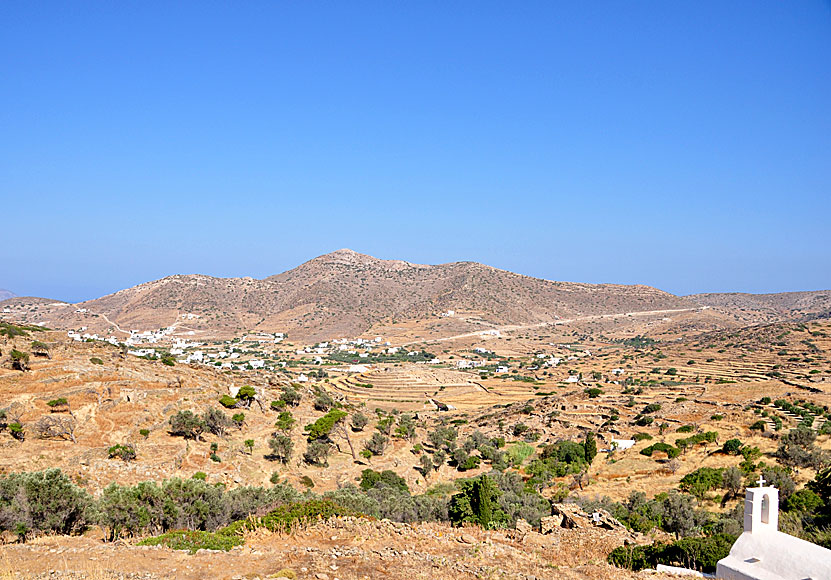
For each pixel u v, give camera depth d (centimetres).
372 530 2123
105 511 2509
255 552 1814
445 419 12700
